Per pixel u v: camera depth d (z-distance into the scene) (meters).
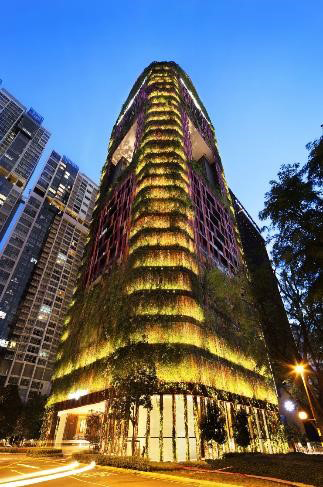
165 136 52.28
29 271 107.25
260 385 35.34
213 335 30.92
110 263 44.12
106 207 60.25
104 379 28.27
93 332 35.75
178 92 67.06
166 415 25.06
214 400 26.00
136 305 29.81
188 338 27.39
